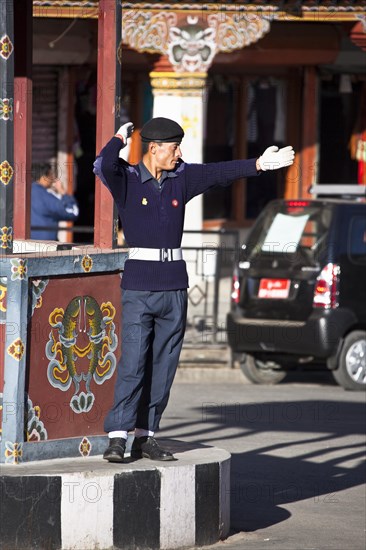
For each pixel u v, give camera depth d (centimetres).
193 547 1172
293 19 2789
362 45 2811
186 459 1191
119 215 1206
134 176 1165
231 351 2383
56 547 1106
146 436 1194
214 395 2180
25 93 1410
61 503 1106
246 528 1281
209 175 1177
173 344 1188
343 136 3703
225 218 3653
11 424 1146
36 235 2569
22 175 1439
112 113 1250
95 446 1199
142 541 1135
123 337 1171
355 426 1894
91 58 3266
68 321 1182
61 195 2680
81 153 3388
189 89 2855
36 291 1155
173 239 1173
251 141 3647
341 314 2194
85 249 1234
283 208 2270
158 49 2808
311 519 1330
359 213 2223
